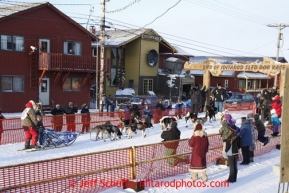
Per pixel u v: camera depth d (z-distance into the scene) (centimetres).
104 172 804
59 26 2738
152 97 2464
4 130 1372
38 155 1148
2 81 2431
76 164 762
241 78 4969
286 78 429
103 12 2242
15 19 2461
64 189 728
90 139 1480
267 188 838
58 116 1558
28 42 2553
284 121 429
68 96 2866
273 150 1380
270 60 1888
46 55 2577
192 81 4241
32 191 689
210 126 1858
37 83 2631
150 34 3928
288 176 437
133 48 3884
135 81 3878
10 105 2480
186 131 1698
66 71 2764
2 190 631
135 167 863
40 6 2573
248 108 2520
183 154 985
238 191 813
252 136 1116
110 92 3681
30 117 1207
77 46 2880
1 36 2397
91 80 3033
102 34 2262
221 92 2200
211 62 2242
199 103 2048
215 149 1110
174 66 4228
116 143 1386
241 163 1119
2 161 1056
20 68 2522
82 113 1681
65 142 1312
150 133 1662
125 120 1625
